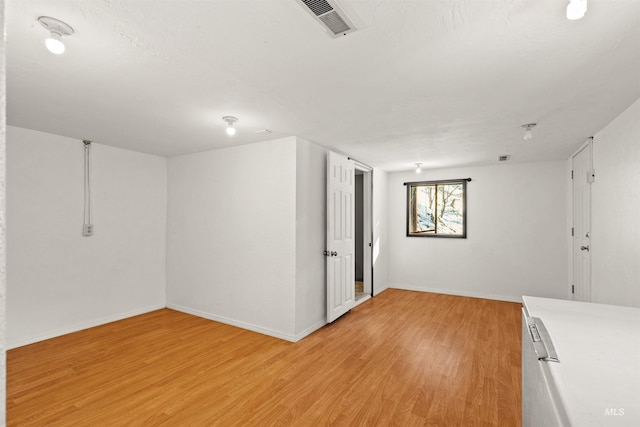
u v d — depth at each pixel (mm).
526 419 1342
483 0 1250
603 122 2764
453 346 3172
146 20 1402
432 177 5551
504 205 4941
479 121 2787
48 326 3395
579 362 897
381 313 4305
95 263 3812
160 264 4551
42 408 2113
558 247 4574
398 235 5867
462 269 5266
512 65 1781
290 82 2037
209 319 4070
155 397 2252
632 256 2273
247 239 3746
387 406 2150
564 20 1366
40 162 3344
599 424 624
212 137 3479
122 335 3479
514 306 4621
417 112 2568
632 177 2291
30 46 1618
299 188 3451
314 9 1319
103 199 3896
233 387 2389
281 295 3443
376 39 1538
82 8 1318
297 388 2377
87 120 2893
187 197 4383
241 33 1502
